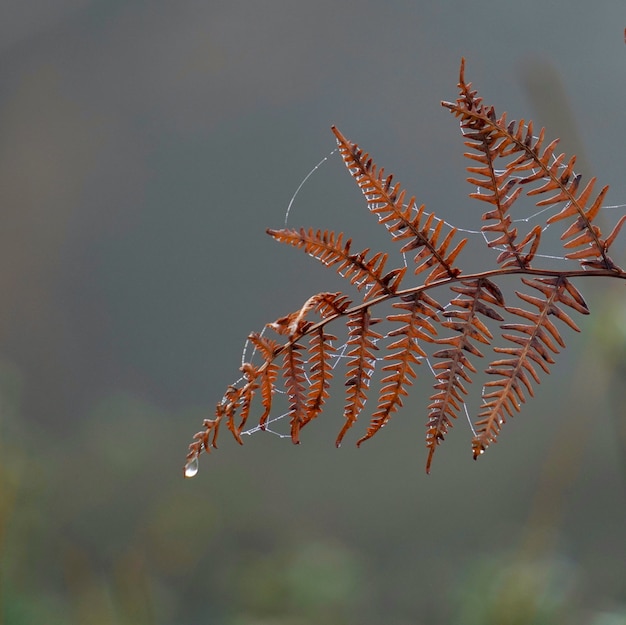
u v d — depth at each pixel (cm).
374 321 169
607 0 2734
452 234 169
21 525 545
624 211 788
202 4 2756
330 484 1354
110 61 2748
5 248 2619
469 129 165
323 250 168
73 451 931
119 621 475
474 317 168
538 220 1094
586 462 1031
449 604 774
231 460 1419
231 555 862
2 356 2477
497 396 167
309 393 167
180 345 2712
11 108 2666
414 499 1248
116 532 831
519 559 438
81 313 2680
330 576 570
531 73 378
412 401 1688
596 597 666
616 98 2678
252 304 2752
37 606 500
